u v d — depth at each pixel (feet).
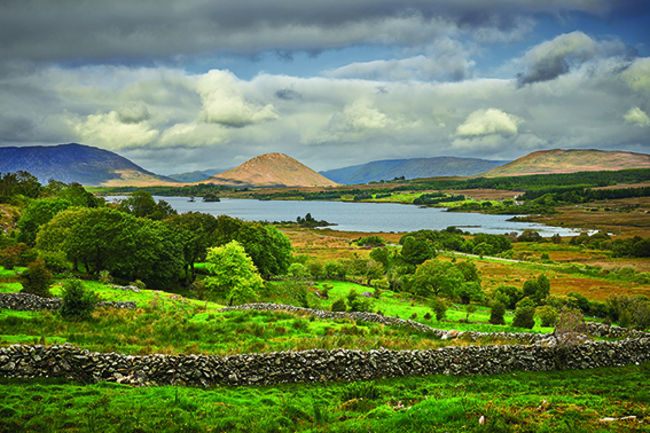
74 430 43.24
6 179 449.06
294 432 47.26
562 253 534.37
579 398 62.54
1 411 44.78
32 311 101.14
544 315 157.07
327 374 70.49
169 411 49.06
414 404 55.67
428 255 414.62
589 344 87.20
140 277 212.23
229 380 65.46
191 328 92.94
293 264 287.69
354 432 46.06
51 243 195.83
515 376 78.48
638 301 186.70
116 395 53.31
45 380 57.21
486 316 179.11
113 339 79.15
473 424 46.93
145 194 454.81
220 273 185.06
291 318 116.06
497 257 518.37
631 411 52.90
